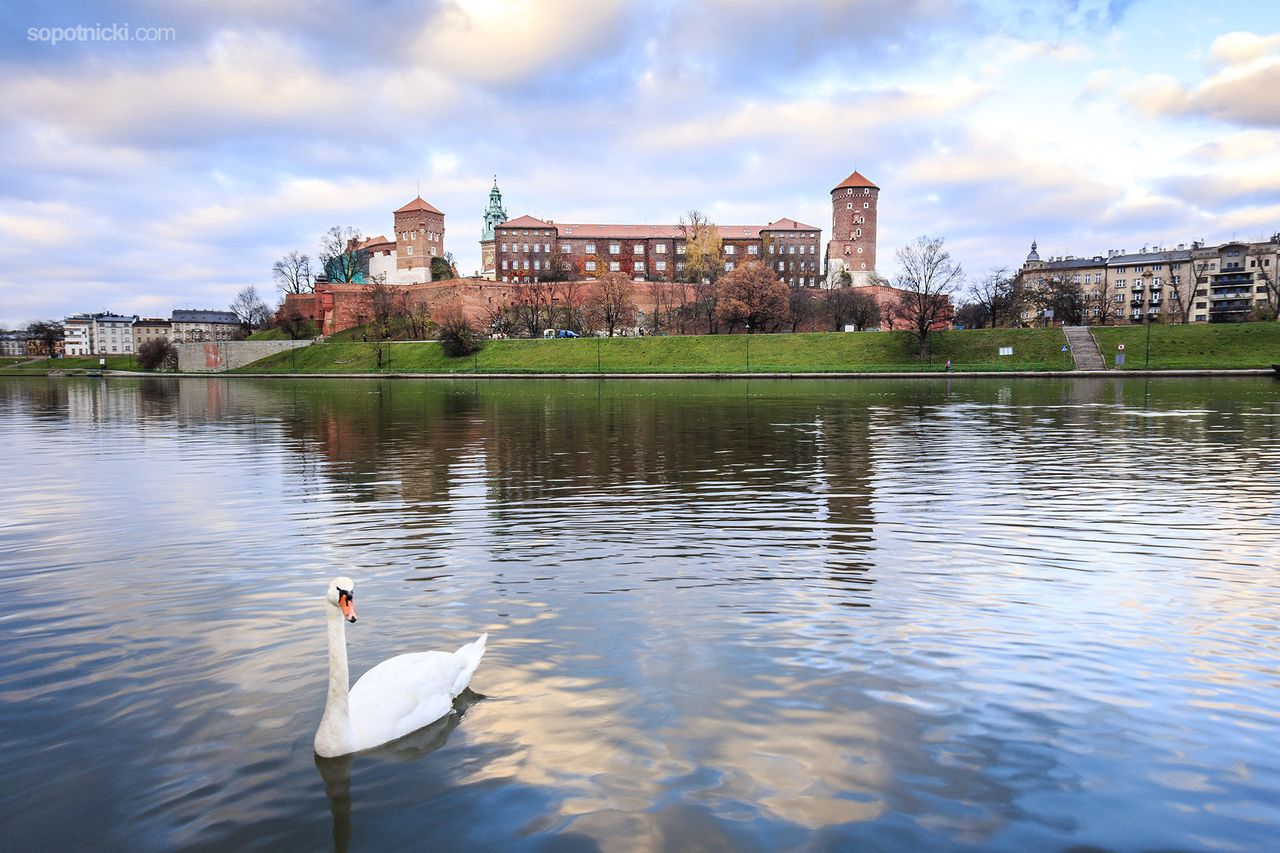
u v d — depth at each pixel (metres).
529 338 103.38
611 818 4.86
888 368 77.25
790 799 5.04
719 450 21.89
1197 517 13.17
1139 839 4.66
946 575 9.83
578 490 15.86
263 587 9.56
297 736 5.93
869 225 155.38
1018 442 23.53
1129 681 6.74
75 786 5.32
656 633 7.84
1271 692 6.54
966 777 5.29
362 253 168.00
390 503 14.74
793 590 9.22
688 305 117.88
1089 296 133.50
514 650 7.43
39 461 21.36
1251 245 134.00
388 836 4.74
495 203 180.50
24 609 8.84
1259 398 40.28
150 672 7.08
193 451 23.28
